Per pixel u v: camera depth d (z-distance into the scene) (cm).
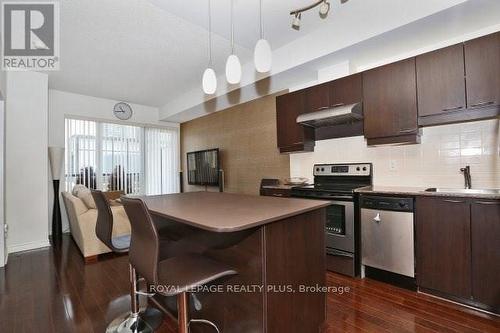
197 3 238
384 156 292
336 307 202
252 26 278
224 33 290
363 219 254
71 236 436
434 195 209
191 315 173
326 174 334
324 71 320
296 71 327
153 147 601
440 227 207
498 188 223
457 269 199
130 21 266
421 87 240
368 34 246
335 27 271
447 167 250
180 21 267
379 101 268
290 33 294
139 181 575
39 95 381
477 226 190
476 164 234
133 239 144
